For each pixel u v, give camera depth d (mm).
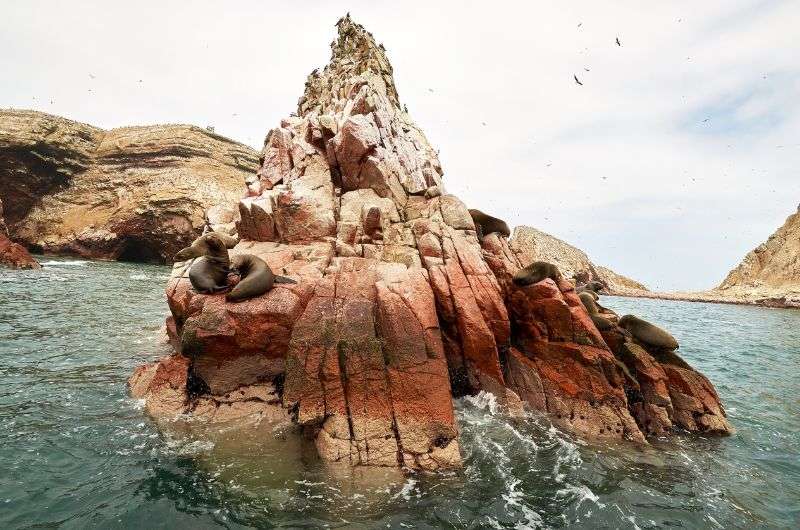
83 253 49250
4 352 11789
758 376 15031
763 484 7402
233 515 5602
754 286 52594
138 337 14305
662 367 10375
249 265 9578
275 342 8766
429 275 10531
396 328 8633
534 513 6051
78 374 10453
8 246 31828
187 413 8320
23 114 54062
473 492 6484
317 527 5453
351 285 9555
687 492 6945
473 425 8727
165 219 48125
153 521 5375
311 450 7363
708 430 9484
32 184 52781
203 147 59125
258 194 15672
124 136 59000
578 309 10406
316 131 16016
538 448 8039
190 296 9641
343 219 12125
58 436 7328
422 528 5566
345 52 26844
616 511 6234
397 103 24094
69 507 5531
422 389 8086
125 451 7004
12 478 6047
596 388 9398
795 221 54906
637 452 8266
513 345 10945
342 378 8008
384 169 13836
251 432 7832
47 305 18641
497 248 12742
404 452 7227
